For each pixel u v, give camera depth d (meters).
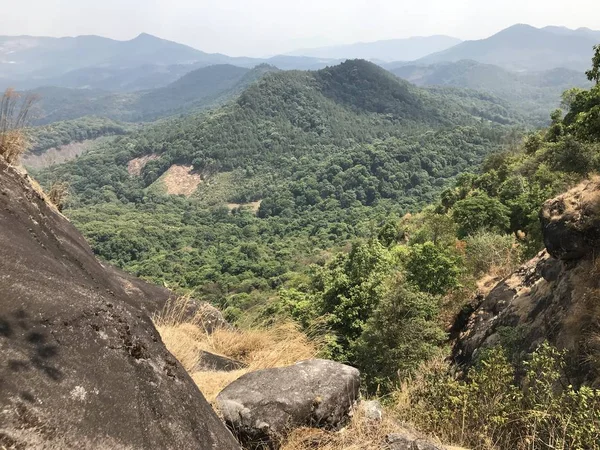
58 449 1.06
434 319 13.13
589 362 5.30
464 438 3.23
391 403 3.96
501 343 8.06
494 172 44.44
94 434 1.17
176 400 1.58
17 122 3.28
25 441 1.02
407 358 10.61
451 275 14.98
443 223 23.38
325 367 2.92
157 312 4.74
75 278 1.94
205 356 3.62
